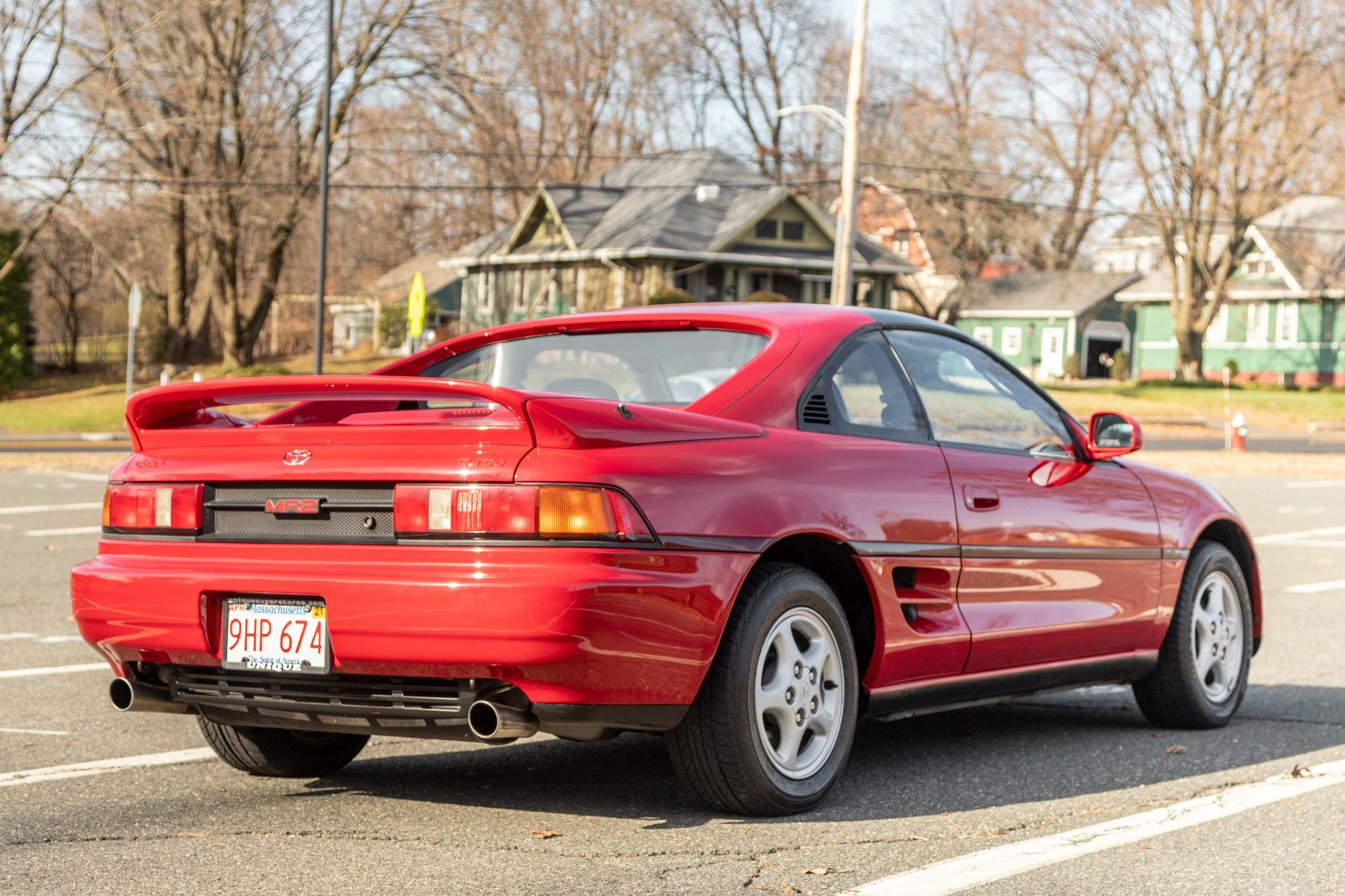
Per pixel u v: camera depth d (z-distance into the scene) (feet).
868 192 188.85
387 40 136.26
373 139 142.72
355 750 15.97
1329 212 194.59
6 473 68.08
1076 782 15.55
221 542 13.20
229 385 13.17
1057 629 16.72
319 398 14.97
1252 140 167.22
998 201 179.83
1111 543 17.62
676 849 12.57
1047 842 12.92
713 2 213.46
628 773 15.94
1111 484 18.01
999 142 180.34
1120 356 214.28
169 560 13.41
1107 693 22.12
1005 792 15.02
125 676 14.03
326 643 12.66
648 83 218.79
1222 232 190.19
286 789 15.14
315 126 140.97
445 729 12.73
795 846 12.69
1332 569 38.06
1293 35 163.73
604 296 154.51
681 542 12.54
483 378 16.69
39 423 118.32
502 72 139.95
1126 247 234.58
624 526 12.18
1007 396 17.40
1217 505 19.71
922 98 198.39
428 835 13.09
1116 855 12.56
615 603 11.98
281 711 13.28
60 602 30.96
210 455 13.43
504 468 12.16
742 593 13.17
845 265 85.15
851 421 14.96
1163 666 18.70
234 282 156.46
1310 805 14.48
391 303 203.92
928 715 20.01
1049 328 224.53
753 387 14.25
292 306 245.04
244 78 134.31
